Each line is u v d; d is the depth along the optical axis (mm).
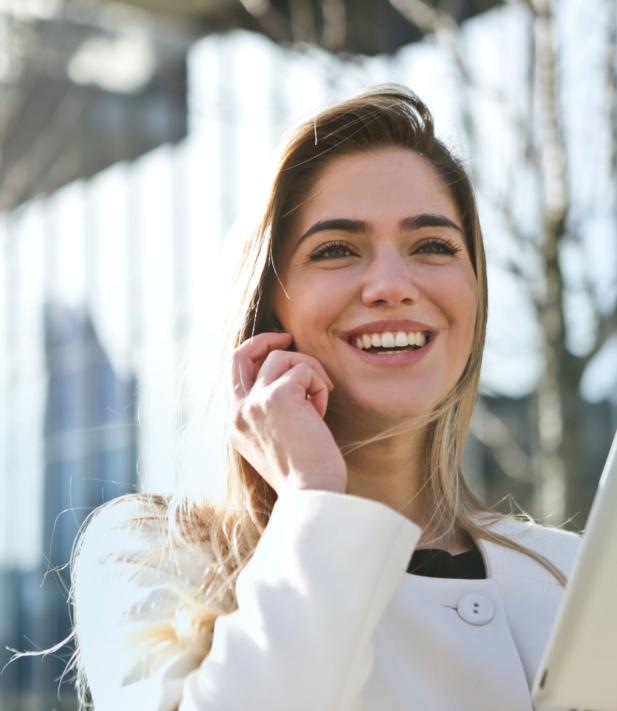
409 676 1065
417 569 1236
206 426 1312
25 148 5539
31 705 5004
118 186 5406
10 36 5480
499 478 4523
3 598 5145
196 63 5238
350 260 1223
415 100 1322
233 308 1339
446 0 3781
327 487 1015
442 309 1218
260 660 903
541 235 3549
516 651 1121
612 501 741
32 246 5500
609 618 742
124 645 1029
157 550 1161
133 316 5086
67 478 5195
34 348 5332
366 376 1188
